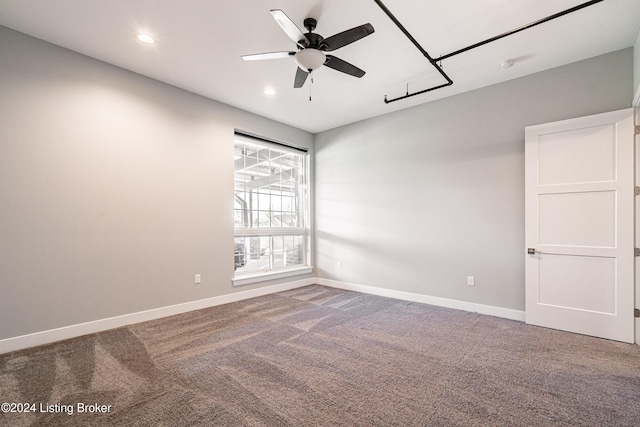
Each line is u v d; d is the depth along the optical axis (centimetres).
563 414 165
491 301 338
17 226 246
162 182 335
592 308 271
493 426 155
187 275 354
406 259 409
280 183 486
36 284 255
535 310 300
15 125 246
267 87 350
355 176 470
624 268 257
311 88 353
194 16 228
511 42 260
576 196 279
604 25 236
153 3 214
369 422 158
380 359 231
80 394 184
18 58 248
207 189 375
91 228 285
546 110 307
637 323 252
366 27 199
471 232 353
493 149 339
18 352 240
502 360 228
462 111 362
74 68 277
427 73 318
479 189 348
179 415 164
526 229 305
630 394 183
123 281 304
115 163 301
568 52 275
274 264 472
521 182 321
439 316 334
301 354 239
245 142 434
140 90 319
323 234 512
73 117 276
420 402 176
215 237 382
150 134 326
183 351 245
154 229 328
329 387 192
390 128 429
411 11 222
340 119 460
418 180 399
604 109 277
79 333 275
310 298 417
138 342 262
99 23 237
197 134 367
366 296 429
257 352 243
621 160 259
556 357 232
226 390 188
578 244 277
